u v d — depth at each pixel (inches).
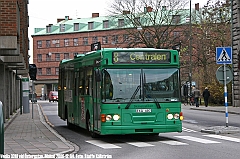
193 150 536.7
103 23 3927.2
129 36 2310.5
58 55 4188.0
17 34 783.1
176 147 569.3
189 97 2079.2
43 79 4252.0
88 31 4001.0
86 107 717.3
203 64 2176.4
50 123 1109.7
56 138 690.2
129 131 608.1
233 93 1715.1
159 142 631.2
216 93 1927.9
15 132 806.5
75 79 815.7
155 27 2297.0
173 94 625.0
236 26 1679.4
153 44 2281.0
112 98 609.9
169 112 620.4
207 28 2057.1
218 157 474.9
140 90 616.1
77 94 795.4
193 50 2362.2
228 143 604.7
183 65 2354.8
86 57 718.5
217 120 1063.0
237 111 1390.3
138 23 2301.9
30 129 876.0
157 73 623.8
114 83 612.4
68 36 4138.8
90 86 688.4
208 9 2001.7
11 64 1154.0
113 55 614.9
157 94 619.2
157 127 614.2
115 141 656.4
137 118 610.9
